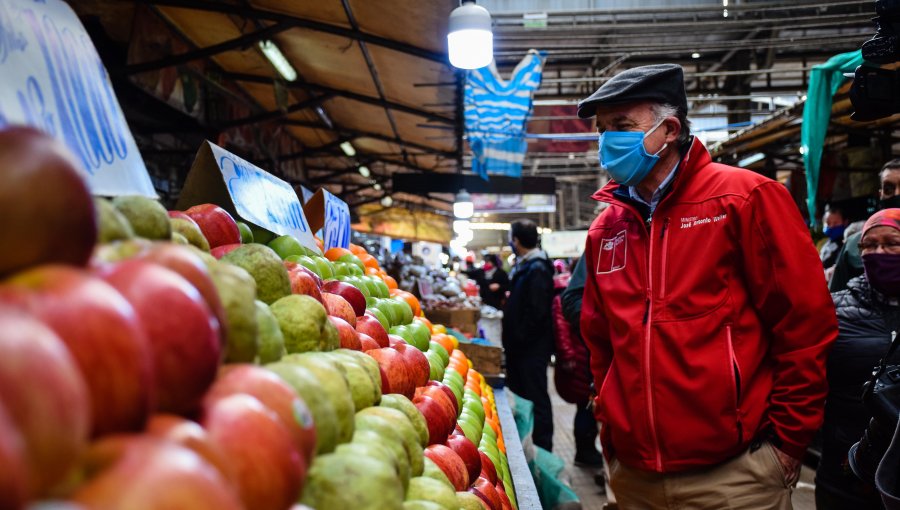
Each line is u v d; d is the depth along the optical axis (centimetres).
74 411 43
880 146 941
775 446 197
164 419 60
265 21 559
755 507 195
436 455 152
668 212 211
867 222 251
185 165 765
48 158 51
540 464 367
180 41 614
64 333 47
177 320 63
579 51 1164
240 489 66
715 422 195
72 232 52
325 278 209
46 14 108
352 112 865
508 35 1148
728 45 1134
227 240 152
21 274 50
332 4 471
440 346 259
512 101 711
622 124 215
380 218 1669
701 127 1775
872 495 265
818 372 191
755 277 199
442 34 489
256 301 109
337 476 92
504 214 3412
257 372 82
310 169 1316
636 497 216
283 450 72
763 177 203
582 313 245
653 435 204
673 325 202
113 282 62
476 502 145
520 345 545
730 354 196
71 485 43
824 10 1148
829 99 613
